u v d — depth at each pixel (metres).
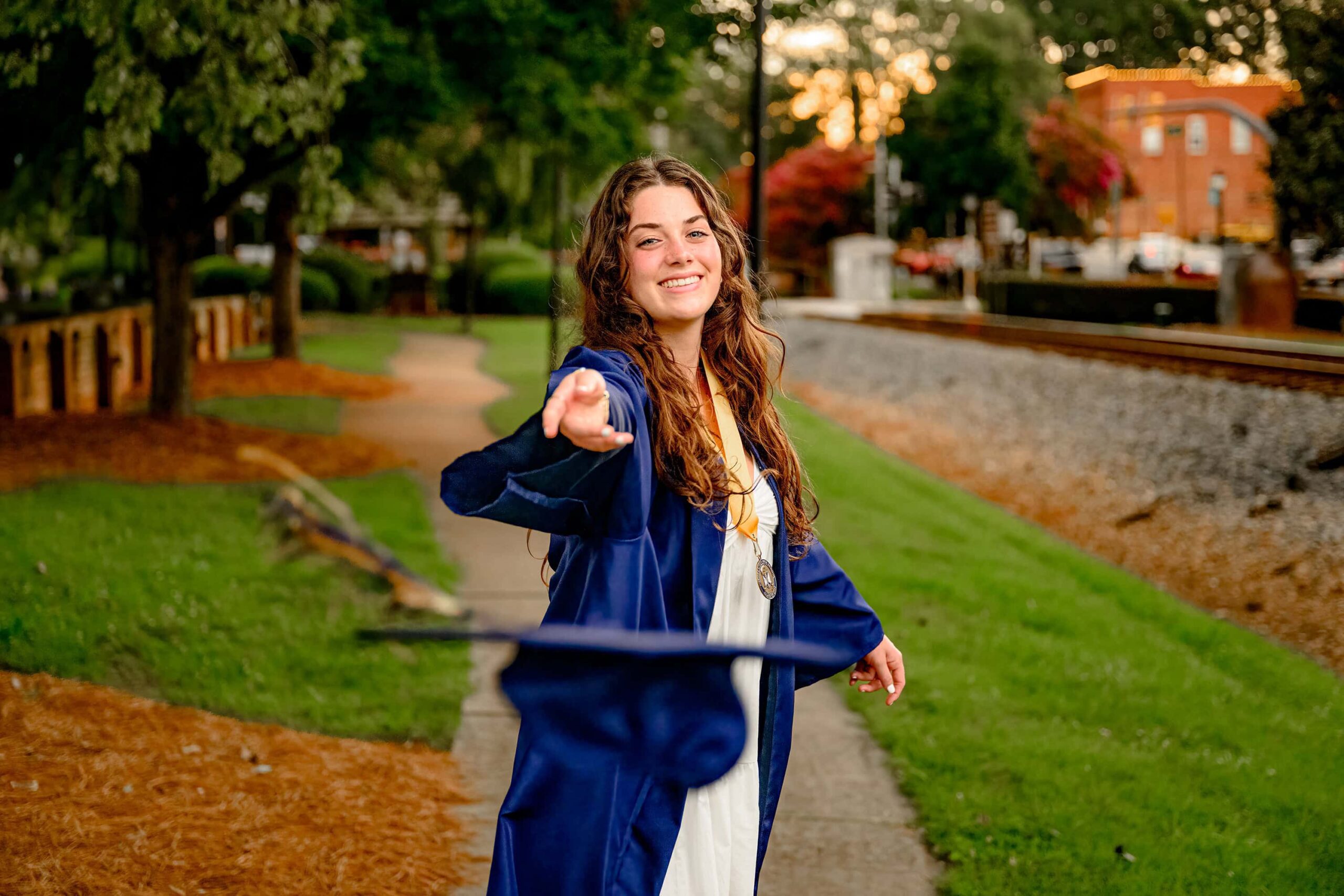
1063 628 6.90
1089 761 4.92
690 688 2.04
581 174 17.88
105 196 12.46
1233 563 8.71
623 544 2.02
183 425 11.48
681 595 2.14
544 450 1.86
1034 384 17.12
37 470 9.21
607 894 2.00
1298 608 7.64
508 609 6.70
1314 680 6.19
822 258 59.84
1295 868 4.06
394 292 38.09
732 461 2.32
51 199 10.98
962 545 9.09
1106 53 43.38
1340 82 13.77
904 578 7.89
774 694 2.35
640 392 2.10
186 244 11.84
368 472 10.79
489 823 4.21
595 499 1.99
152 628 5.64
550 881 2.02
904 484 11.81
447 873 3.79
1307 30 13.79
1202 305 29.30
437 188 25.14
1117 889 3.85
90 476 9.18
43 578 6.13
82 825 3.72
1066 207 50.59
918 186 50.91
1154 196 58.78
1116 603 7.65
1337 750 5.20
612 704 2.00
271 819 3.96
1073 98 52.34
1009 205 48.31
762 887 3.90
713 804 2.25
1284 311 23.47
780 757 2.38
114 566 6.47
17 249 11.96
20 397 11.80
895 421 16.91
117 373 14.43
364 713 5.09
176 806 3.94
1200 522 9.80
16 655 5.10
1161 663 6.30
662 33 11.54
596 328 2.30
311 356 22.05
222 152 7.35
